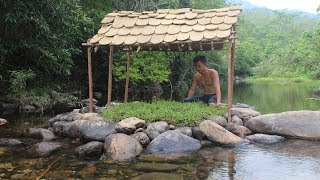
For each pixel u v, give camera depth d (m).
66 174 4.87
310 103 12.49
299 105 11.86
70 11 11.30
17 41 10.16
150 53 14.19
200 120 6.82
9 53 10.56
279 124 6.79
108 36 7.62
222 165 5.21
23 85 10.16
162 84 18.47
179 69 18.14
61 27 10.94
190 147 6.07
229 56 6.92
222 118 6.93
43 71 12.14
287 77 38.31
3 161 5.41
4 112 9.91
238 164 5.24
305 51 37.50
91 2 14.63
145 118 6.85
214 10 7.66
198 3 21.83
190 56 17.83
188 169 5.04
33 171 4.97
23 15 9.44
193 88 8.66
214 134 6.38
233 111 7.48
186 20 7.55
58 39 10.80
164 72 14.84
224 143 6.27
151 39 7.25
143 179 4.64
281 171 4.91
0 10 9.41
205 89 8.41
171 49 8.60
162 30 7.44
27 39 10.17
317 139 6.53
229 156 5.65
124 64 13.97
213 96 8.21
